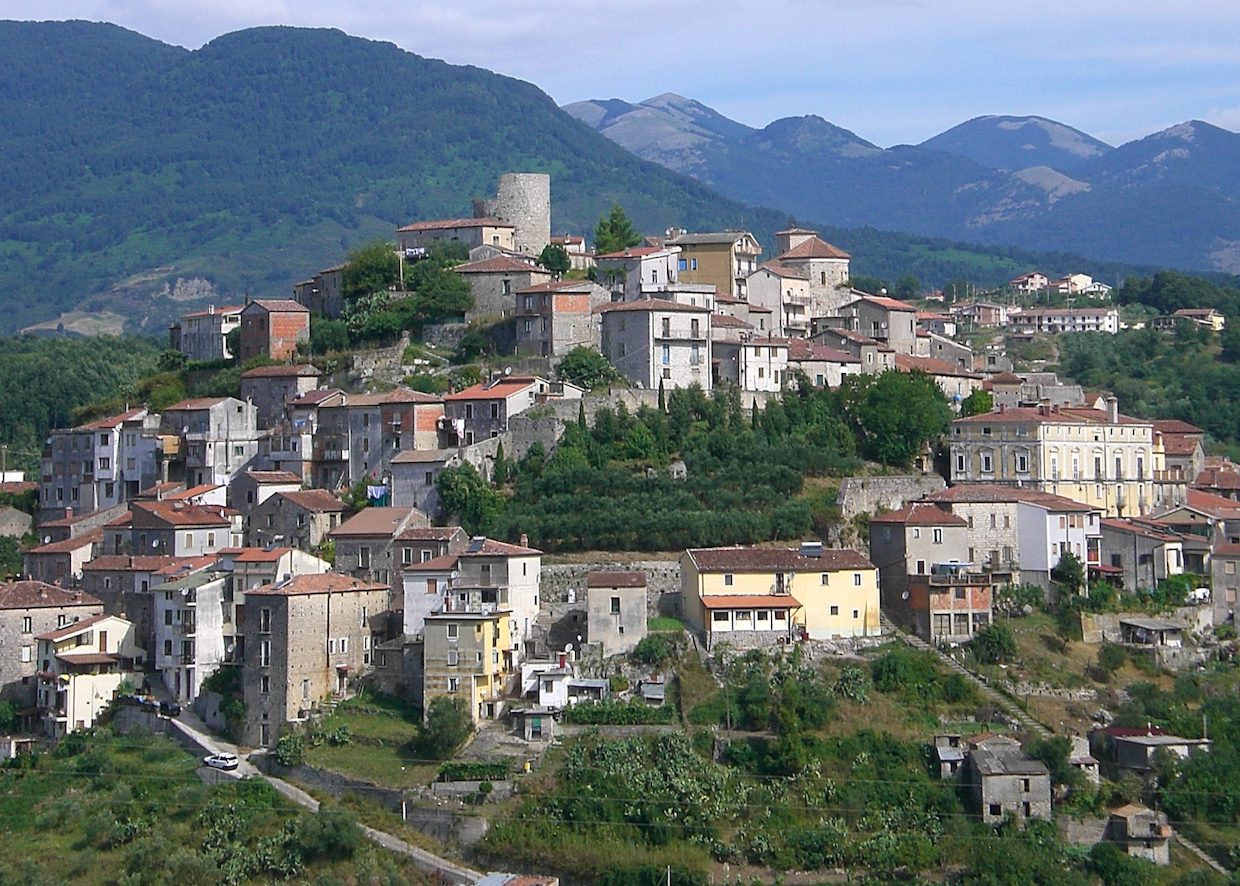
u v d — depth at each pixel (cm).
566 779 18438
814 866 17500
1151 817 18112
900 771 18712
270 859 17838
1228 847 18150
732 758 18800
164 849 17950
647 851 17512
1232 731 19588
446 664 19862
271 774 19688
